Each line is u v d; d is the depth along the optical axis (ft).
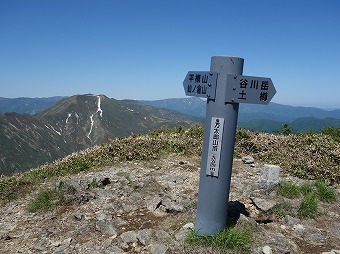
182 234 6.84
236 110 6.34
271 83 6.34
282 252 6.34
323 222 8.04
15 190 10.75
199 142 15.40
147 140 15.49
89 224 7.72
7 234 7.58
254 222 7.37
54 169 13.01
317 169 11.91
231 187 9.99
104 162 13.47
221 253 6.15
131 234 7.06
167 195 9.18
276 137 15.62
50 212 8.55
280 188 9.46
